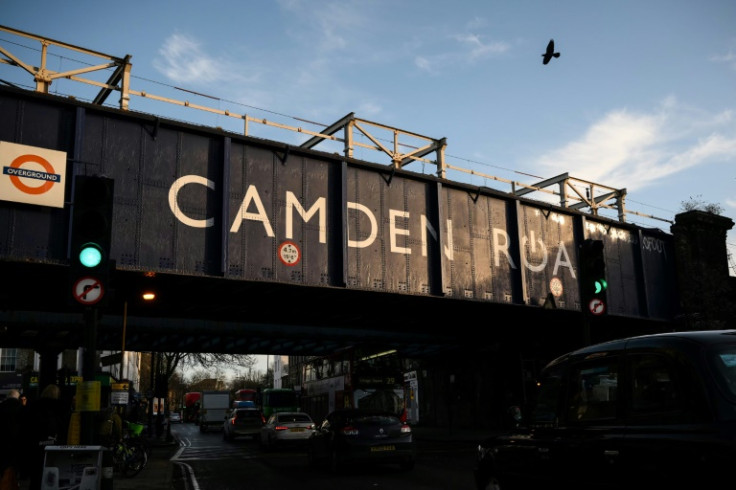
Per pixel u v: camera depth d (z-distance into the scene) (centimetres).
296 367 9512
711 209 3275
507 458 637
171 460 2011
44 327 2808
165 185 1745
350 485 1251
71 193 1593
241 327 3139
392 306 2570
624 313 2869
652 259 3111
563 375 579
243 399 6216
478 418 3778
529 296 2489
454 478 1308
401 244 2161
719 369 425
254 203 1877
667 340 468
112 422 1464
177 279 1922
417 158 2309
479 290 2331
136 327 2933
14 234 1524
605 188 2986
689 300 3138
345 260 1991
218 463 1859
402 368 2820
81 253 794
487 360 3741
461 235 2327
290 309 2680
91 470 777
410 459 1462
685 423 428
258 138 1886
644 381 475
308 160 2009
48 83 1652
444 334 3553
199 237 1778
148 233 1700
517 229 2473
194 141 1812
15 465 873
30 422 902
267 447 2467
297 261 1925
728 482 384
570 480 531
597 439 501
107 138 1681
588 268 1156
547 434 578
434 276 2222
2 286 2147
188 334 3086
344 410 1519
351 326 3272
